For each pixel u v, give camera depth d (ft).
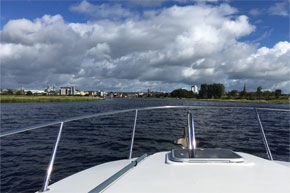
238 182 4.37
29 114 66.13
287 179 4.57
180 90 589.32
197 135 28.86
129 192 4.02
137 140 26.14
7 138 27.94
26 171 15.85
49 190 4.87
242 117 59.47
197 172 4.91
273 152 20.62
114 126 39.01
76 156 19.38
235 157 5.63
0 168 16.43
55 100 202.49
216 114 69.67
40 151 21.35
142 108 9.36
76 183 5.30
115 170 6.33
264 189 4.08
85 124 41.88
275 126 40.37
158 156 6.55
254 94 359.66
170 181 4.47
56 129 35.50
